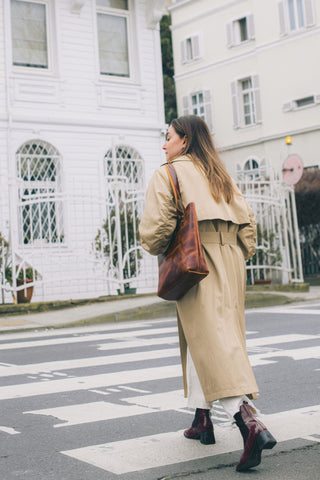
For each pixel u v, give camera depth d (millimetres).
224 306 3303
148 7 17844
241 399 3152
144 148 17562
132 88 17562
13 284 12211
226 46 27547
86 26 17016
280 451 3486
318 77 24203
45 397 5047
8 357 7168
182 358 3588
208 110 28391
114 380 5645
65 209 15812
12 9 16172
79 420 4297
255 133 26531
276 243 15211
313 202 19266
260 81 26156
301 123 24797
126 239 13312
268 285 14516
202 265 3195
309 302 13609
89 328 10320
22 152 16094
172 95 30516
